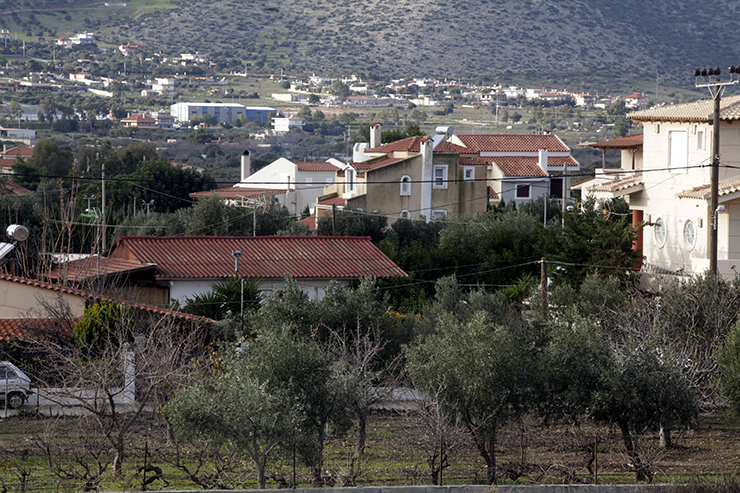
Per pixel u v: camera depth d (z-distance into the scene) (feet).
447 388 239.09
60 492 219.00
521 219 643.04
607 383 237.04
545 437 261.85
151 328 312.09
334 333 286.05
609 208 520.01
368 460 253.65
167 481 230.68
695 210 463.01
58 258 547.08
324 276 511.81
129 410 265.13
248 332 368.68
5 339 349.00
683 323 322.96
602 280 437.17
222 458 238.27
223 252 522.06
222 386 228.02
